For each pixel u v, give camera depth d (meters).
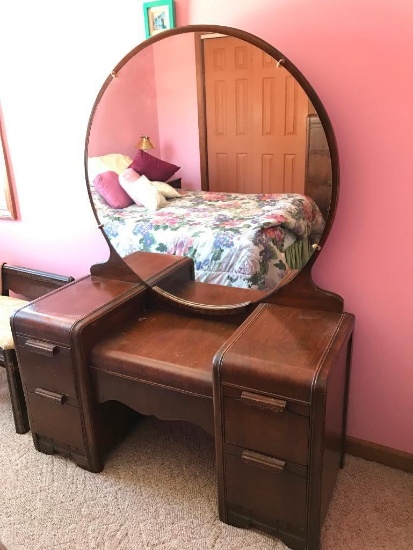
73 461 1.76
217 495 1.52
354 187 1.46
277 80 1.34
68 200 2.08
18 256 2.39
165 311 1.79
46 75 1.90
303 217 1.43
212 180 1.54
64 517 1.53
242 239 1.54
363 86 1.35
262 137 1.42
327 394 1.21
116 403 1.75
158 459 1.76
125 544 1.43
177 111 1.52
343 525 1.47
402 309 1.51
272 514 1.39
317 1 1.33
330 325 1.43
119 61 1.61
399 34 1.27
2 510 1.56
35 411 1.74
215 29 1.38
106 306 1.62
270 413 1.26
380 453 1.69
